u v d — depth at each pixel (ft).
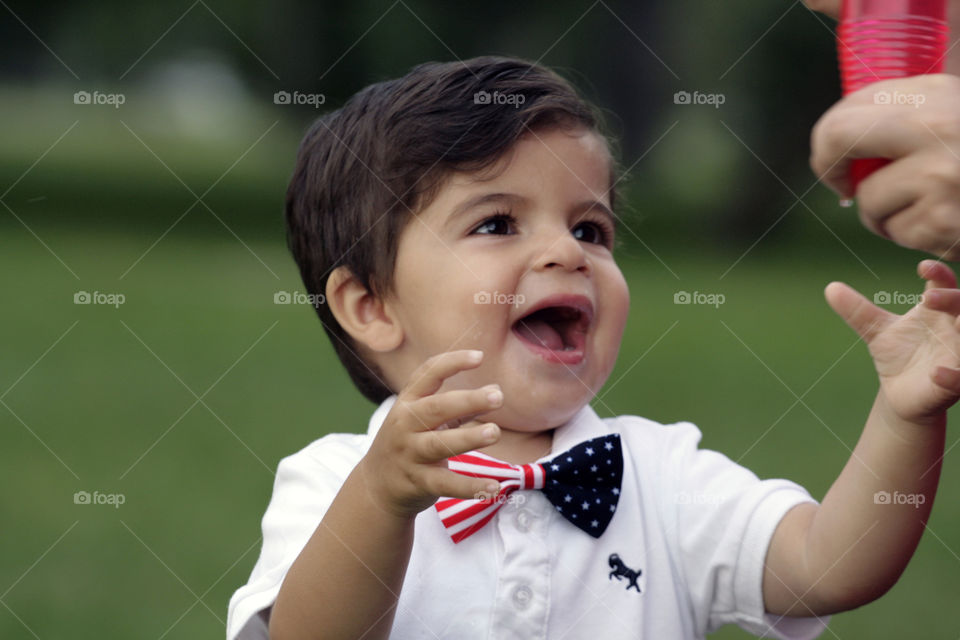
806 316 23.75
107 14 47.62
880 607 8.80
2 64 51.75
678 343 20.18
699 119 39.99
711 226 36.17
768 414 14.28
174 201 36.86
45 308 22.12
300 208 5.38
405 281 4.75
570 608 4.41
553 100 4.78
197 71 49.21
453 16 42.80
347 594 4.07
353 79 43.93
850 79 3.77
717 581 4.72
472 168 4.60
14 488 11.20
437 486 3.79
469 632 4.33
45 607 8.39
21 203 34.76
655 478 4.90
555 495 4.54
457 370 3.83
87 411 14.40
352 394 15.33
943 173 3.32
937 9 3.67
